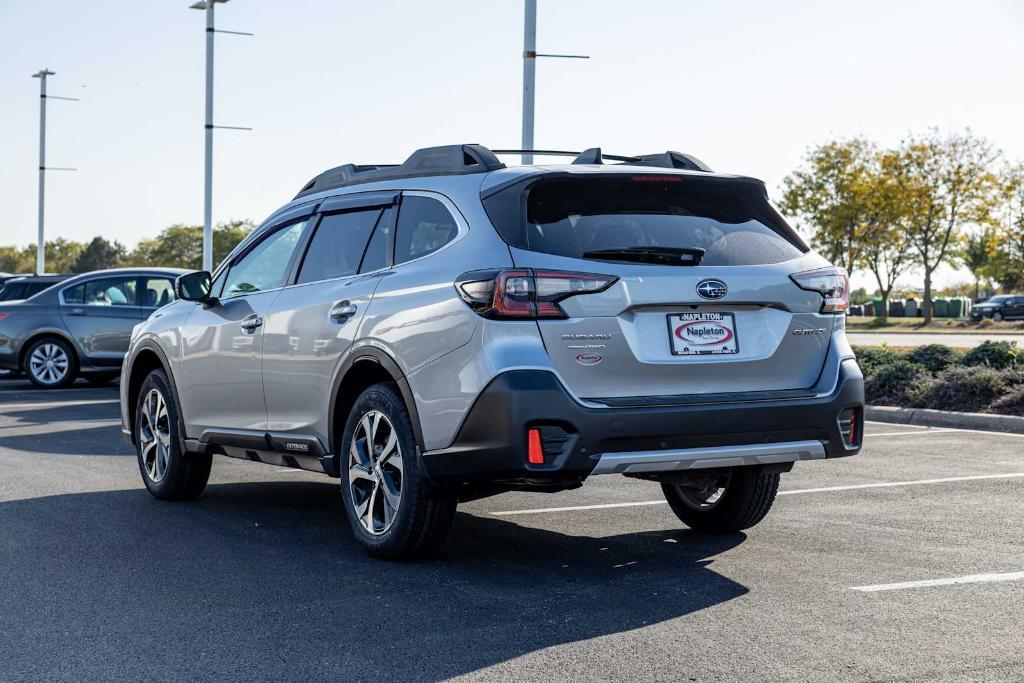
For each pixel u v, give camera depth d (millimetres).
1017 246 64812
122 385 8055
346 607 4879
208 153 28594
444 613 4766
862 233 53625
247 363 6680
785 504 7312
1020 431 11141
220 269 7277
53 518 6973
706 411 5086
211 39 28531
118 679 3982
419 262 5574
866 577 5332
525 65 15719
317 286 6262
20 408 14141
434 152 5898
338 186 6555
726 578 5340
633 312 5098
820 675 3926
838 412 5426
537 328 4973
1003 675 3908
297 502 7594
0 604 4977
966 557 5738
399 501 5539
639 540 6254
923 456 9484
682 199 5473
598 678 3924
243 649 4301
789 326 5406
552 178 5242
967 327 46812
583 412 4922
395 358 5469
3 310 17312
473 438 5059
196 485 7551
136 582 5355
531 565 5652
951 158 51125
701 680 3891
